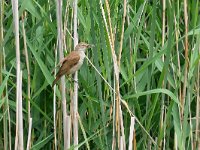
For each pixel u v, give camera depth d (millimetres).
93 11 8062
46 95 8781
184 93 8133
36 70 8258
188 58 8391
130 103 8398
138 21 8375
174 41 8594
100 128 8523
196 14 8000
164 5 8266
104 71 7977
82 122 8430
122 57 8258
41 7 8016
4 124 8055
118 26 8430
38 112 8664
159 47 8734
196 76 8406
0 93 7328
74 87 7609
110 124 8523
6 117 8125
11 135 8719
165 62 7691
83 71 8344
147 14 9258
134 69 8312
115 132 7879
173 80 8172
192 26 8539
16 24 7414
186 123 7836
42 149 8914
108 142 8477
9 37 8609
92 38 7668
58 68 8133
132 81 8273
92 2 7965
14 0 7395
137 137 8875
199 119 8508
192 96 8852
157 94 7918
